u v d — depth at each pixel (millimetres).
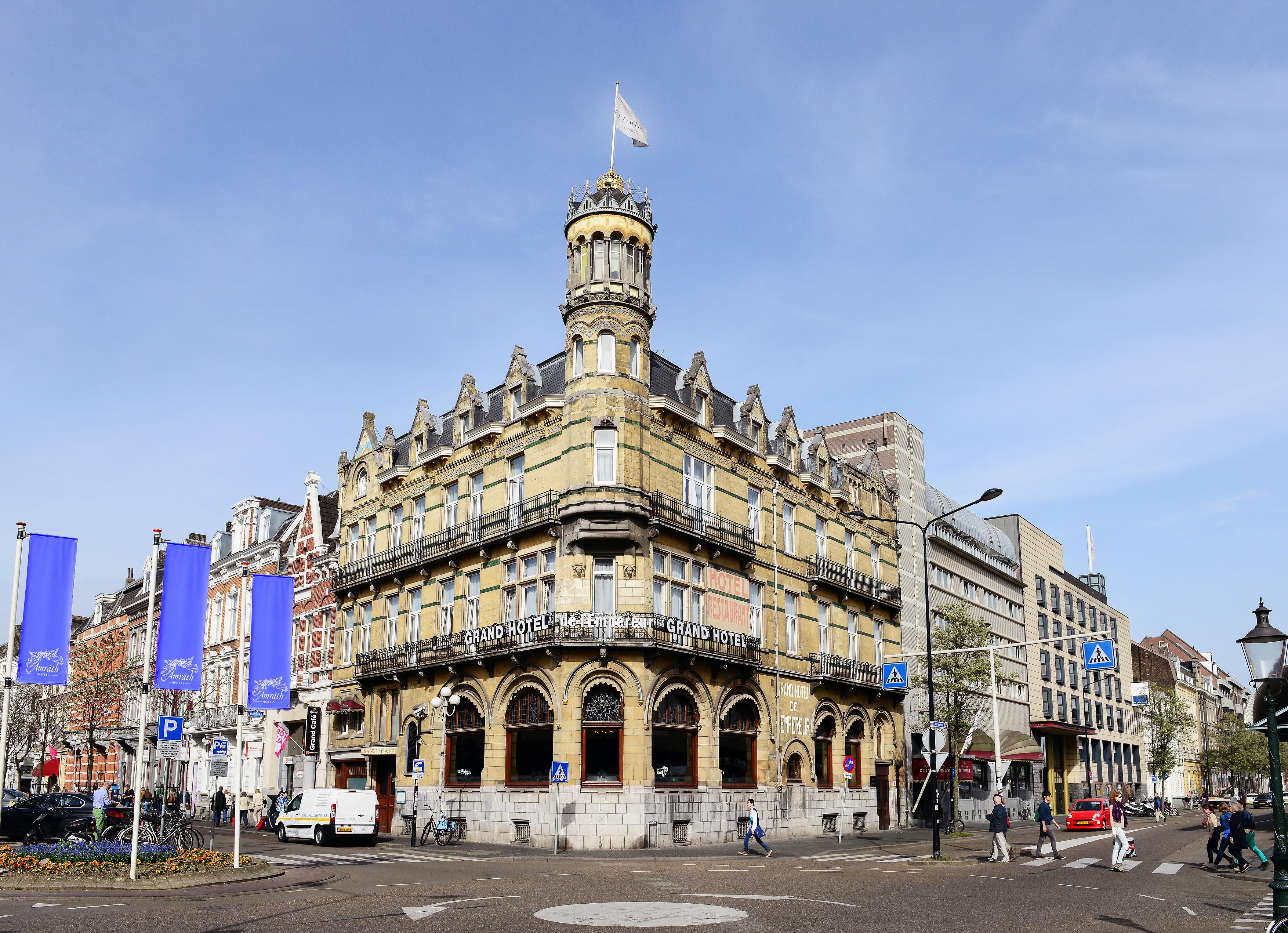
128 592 71625
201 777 54750
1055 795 70375
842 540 46594
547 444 35938
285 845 32719
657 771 33250
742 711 37906
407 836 38312
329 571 48781
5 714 21047
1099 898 19094
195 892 18891
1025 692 67125
